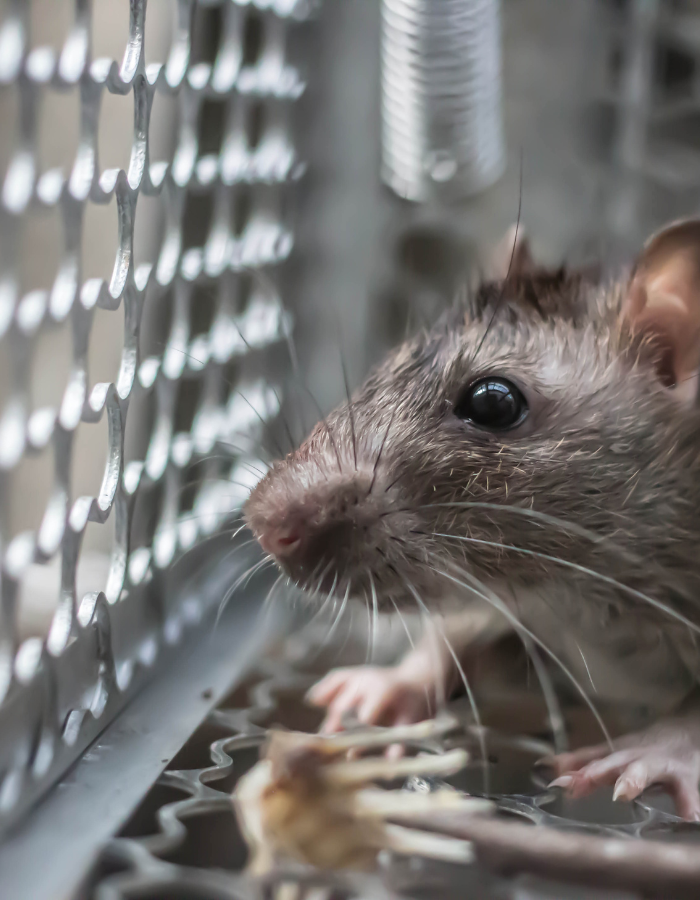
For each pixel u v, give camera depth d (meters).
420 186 0.19
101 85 0.12
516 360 0.16
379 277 0.21
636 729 0.16
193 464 0.16
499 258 0.18
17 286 0.11
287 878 0.12
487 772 0.14
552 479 0.15
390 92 0.19
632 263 0.17
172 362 0.15
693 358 0.16
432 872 0.12
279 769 0.13
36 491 0.16
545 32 0.21
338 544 0.15
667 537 0.16
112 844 0.12
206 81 0.15
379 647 0.18
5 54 0.11
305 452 0.15
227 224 0.16
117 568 0.13
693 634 0.16
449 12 0.18
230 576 0.17
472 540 0.15
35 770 0.12
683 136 0.21
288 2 0.17
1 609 0.11
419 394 0.16
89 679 0.13
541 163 0.22
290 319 0.19
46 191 0.11
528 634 0.16
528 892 0.12
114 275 0.13
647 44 0.21
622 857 0.12
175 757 0.13
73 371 0.12
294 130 0.18
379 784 0.13
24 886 0.11
